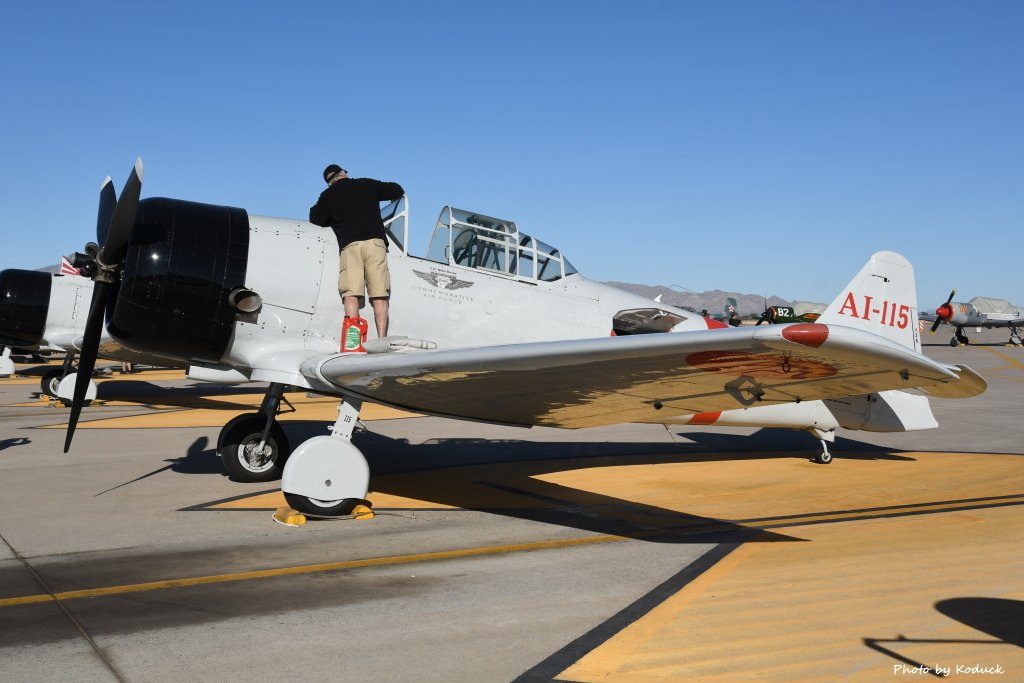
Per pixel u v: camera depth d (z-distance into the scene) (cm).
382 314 614
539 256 734
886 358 347
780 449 941
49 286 1387
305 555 460
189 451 862
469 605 373
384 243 618
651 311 775
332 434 569
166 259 593
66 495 622
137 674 288
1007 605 376
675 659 309
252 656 307
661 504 629
